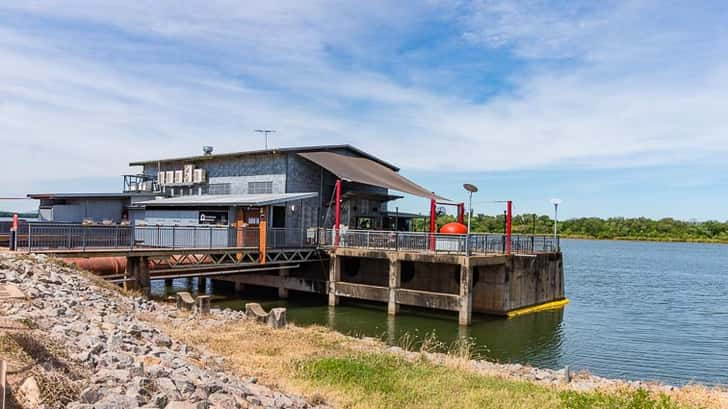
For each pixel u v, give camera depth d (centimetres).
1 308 945
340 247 3072
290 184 3591
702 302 3722
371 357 1369
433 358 1555
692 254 10869
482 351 2156
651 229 17412
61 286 1434
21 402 514
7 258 1564
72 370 642
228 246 2828
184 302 1956
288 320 2619
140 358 820
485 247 2878
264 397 841
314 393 969
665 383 1705
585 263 7769
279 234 3067
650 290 4422
